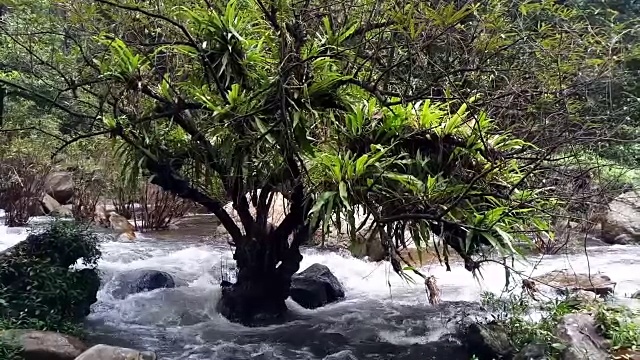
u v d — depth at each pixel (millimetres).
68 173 10852
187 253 8055
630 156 5555
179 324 5395
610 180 5082
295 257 5121
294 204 4742
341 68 4500
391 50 4465
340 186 3828
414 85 4660
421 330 5223
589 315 4453
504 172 4125
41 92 5988
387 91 4422
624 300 5125
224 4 4812
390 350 4793
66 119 9023
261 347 4863
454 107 4645
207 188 5031
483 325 4676
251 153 4301
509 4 5168
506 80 4676
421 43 4203
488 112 4500
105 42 4543
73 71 5535
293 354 4734
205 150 4609
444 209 3887
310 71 4211
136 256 7828
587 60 4738
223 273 6984
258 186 4578
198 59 4434
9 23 6492
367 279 6871
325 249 7762
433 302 3943
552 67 4742
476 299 6133
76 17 5055
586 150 4648
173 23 4191
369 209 3943
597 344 4113
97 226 9641
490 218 3887
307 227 4879
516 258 4316
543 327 4359
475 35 4785
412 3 4254
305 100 4102
